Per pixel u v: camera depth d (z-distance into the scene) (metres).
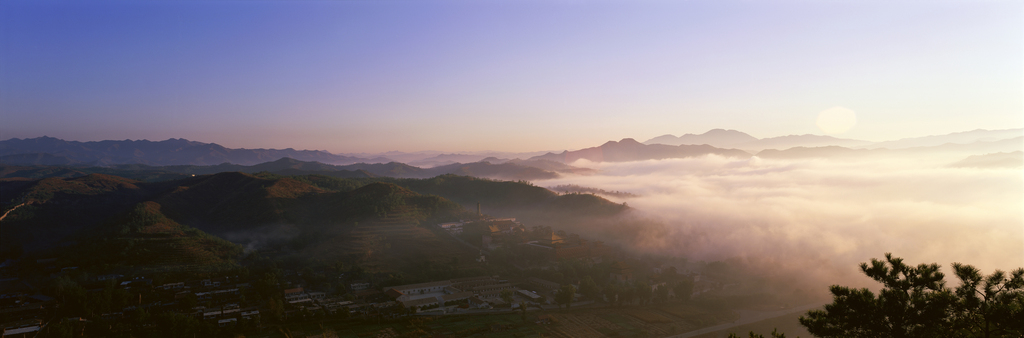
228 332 164.62
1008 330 46.91
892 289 52.03
